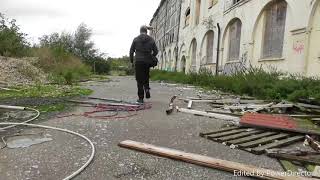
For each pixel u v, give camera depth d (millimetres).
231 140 4465
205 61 26016
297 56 12617
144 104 7980
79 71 23672
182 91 13562
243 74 14219
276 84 10695
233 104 8562
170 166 3492
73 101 8062
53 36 35500
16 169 3238
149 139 4559
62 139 4391
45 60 20141
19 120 5527
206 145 4340
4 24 20422
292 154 3869
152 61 8344
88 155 3729
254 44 16672
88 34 42875
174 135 4848
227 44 20938
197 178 3186
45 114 6199
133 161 3605
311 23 11883
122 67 56250
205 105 8391
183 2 35625
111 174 3213
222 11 21750
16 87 11555
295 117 6730
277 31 14570
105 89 13062
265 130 5148
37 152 3785
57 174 3145
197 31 28516
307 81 10047
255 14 16344
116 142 4336
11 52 19625
